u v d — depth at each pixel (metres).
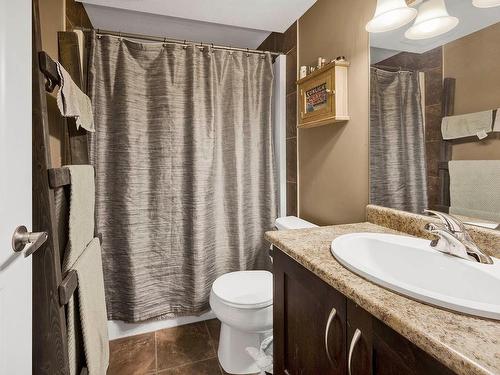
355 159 1.42
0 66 0.58
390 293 0.63
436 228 0.86
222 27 2.10
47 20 1.37
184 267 1.89
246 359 1.53
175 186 1.85
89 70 1.66
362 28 1.35
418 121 1.11
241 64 1.98
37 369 0.83
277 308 1.11
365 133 1.35
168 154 1.82
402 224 1.16
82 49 1.64
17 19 0.65
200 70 1.86
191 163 1.83
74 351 0.99
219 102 1.95
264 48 2.37
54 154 1.38
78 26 1.69
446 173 1.01
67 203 1.06
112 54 1.72
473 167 0.93
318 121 1.56
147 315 1.83
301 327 0.95
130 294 1.77
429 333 0.48
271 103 2.10
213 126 1.88
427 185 1.08
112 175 1.76
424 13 1.07
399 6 1.05
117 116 1.73
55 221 0.87
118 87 1.73
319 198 1.73
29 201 0.70
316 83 1.59
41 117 0.84
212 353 1.69
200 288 1.87
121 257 1.77
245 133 2.03
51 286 0.84
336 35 1.53
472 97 0.92
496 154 0.87
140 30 2.11
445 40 1.00
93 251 1.22
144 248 1.81
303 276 0.92
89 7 1.79
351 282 0.69
